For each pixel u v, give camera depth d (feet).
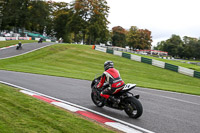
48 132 12.01
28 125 12.81
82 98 24.39
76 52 121.90
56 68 69.72
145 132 14.43
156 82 58.18
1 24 233.35
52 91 27.35
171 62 139.03
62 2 268.62
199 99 31.17
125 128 14.73
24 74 45.21
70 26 226.17
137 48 315.17
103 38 237.86
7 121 13.15
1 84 28.58
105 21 230.27
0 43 134.72
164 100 27.35
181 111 21.53
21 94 22.12
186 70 88.02
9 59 86.94
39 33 295.07
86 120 15.15
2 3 228.43
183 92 38.19
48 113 15.81
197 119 18.74
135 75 73.10
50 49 121.49
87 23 221.66
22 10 214.48
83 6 220.02
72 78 45.16
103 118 17.04
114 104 18.70
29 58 93.20
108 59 109.60
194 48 342.44
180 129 15.53
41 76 43.93
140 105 17.03
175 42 358.64
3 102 17.75
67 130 12.55
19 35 222.28
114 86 18.19
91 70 73.82
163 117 18.58
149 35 305.53
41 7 222.48
